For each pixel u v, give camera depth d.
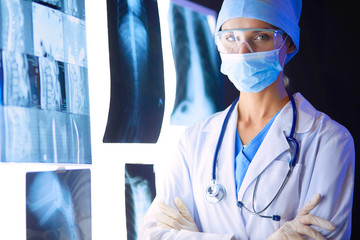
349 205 1.15
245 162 1.25
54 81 1.32
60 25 1.36
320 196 1.13
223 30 1.30
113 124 1.53
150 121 1.67
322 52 2.38
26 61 1.24
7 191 1.23
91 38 1.52
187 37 1.89
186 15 1.90
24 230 1.26
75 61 1.41
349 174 1.18
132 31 1.61
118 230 1.55
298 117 1.27
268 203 1.18
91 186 1.48
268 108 1.30
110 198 1.54
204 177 1.29
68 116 1.36
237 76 1.26
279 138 1.24
